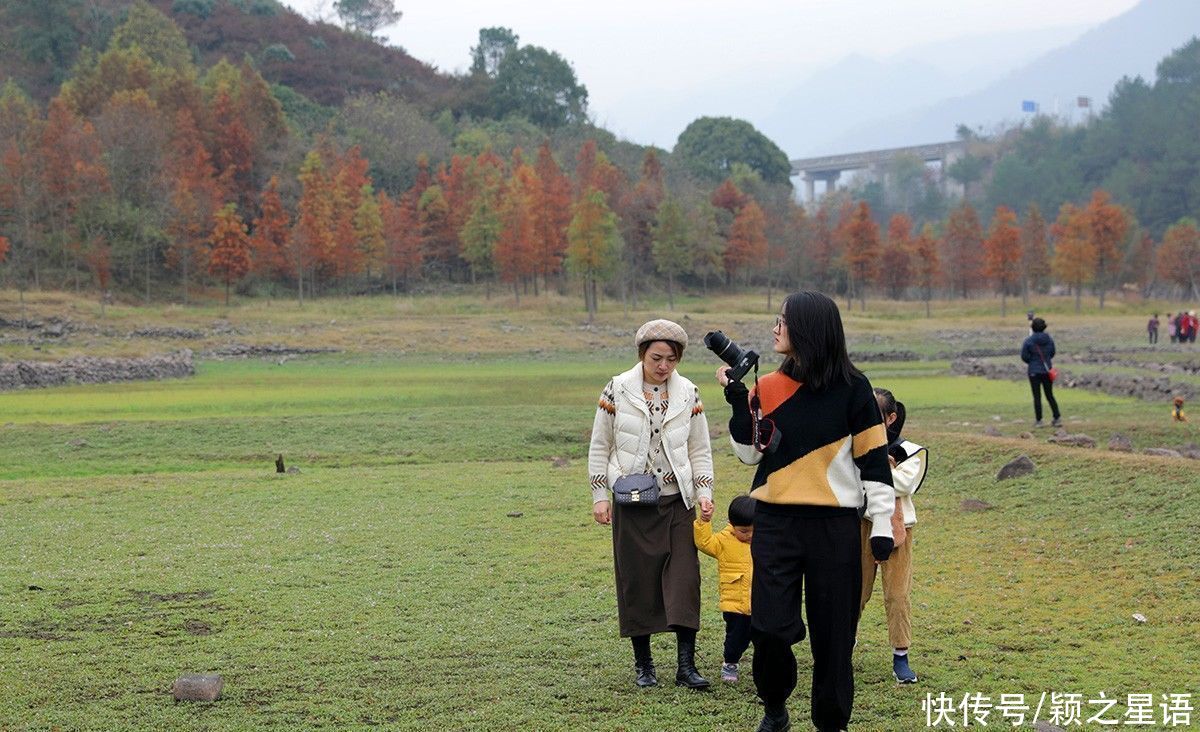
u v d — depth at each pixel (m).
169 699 6.97
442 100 180.75
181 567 11.25
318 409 30.72
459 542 12.53
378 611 9.43
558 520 13.90
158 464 20.80
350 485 17.09
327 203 96.38
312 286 96.50
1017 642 8.17
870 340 74.94
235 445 22.89
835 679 5.71
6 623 9.06
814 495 5.70
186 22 179.75
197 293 95.44
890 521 5.68
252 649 8.22
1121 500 12.30
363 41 196.50
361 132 136.75
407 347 67.56
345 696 7.02
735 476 17.45
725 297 115.00
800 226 123.81
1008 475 14.51
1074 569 10.27
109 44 150.88
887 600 7.31
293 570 11.09
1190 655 7.65
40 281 88.31
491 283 109.75
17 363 42.25
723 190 134.75
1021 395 32.16
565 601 9.78
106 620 9.16
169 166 98.88
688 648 7.23
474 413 27.41
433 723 6.46
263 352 63.81
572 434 24.27
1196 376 36.56
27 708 6.82
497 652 8.10
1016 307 104.69
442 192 118.81
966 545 11.62
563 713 6.64
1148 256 124.38
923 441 17.52
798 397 5.79
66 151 89.62
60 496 16.02
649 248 116.88
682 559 7.20
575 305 95.56
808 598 5.78
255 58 174.75
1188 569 9.70
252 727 6.41
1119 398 30.56
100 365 44.16
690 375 46.81
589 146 132.12
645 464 7.25
